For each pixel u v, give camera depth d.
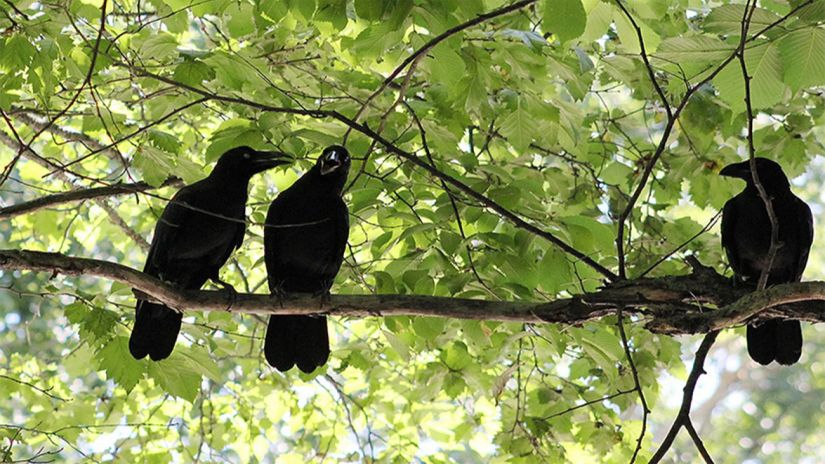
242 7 9.80
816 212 30.64
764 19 7.67
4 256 7.43
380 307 8.47
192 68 8.77
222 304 8.55
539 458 11.57
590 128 13.17
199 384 10.03
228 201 10.20
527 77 10.33
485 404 13.69
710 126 11.70
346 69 11.78
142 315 9.75
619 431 11.74
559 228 9.84
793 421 33.41
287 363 9.97
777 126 12.83
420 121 10.49
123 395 13.38
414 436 13.75
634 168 13.12
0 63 8.27
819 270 30.33
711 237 12.30
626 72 11.71
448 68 8.94
